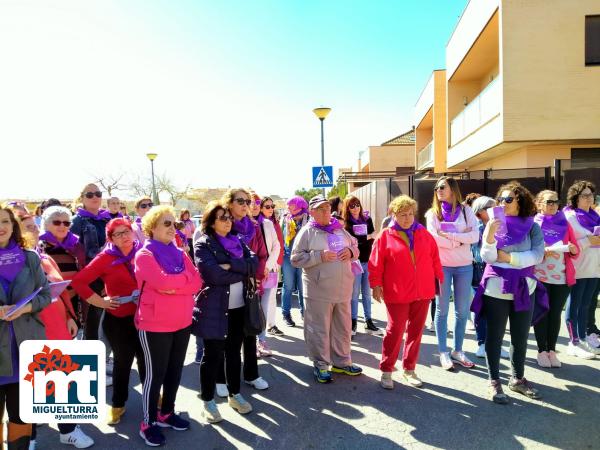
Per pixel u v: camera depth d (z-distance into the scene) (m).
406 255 4.07
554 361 4.64
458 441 3.27
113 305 3.51
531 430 3.40
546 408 3.75
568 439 3.26
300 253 4.38
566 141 10.80
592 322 5.48
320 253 4.25
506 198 3.96
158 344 3.27
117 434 3.49
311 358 4.48
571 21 10.53
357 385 4.32
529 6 10.65
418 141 24.73
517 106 10.70
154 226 3.34
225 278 3.50
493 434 3.35
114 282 3.64
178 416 3.58
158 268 3.21
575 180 8.08
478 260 4.98
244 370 4.31
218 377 4.23
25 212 4.70
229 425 3.58
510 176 9.31
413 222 4.24
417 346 4.28
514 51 10.70
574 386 4.17
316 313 4.39
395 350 4.18
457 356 4.84
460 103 16.64
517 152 12.14
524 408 3.76
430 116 21.66
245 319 3.71
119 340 3.62
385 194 11.26
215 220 3.64
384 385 4.22
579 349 4.97
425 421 3.58
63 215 4.23
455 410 3.75
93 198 4.62
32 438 3.23
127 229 3.64
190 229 8.90
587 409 3.71
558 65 10.59
